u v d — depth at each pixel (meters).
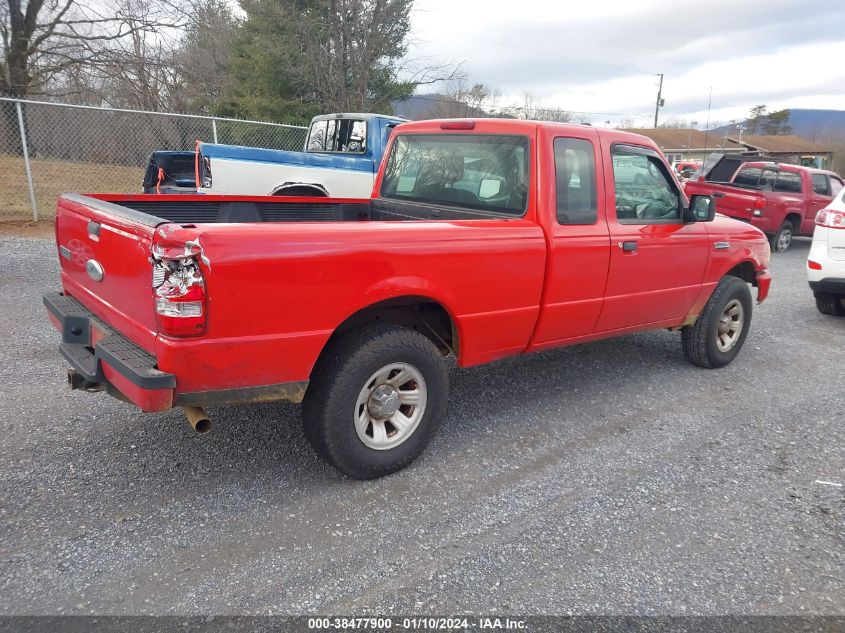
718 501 3.55
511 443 4.16
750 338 6.96
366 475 3.54
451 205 4.61
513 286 3.87
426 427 3.70
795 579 2.90
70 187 13.48
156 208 4.42
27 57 19.14
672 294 5.04
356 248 3.15
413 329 3.89
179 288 2.69
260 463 3.70
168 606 2.55
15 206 11.85
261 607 2.57
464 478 3.68
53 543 2.88
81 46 19.14
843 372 5.93
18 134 12.95
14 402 4.30
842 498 3.63
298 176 9.20
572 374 5.53
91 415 4.17
